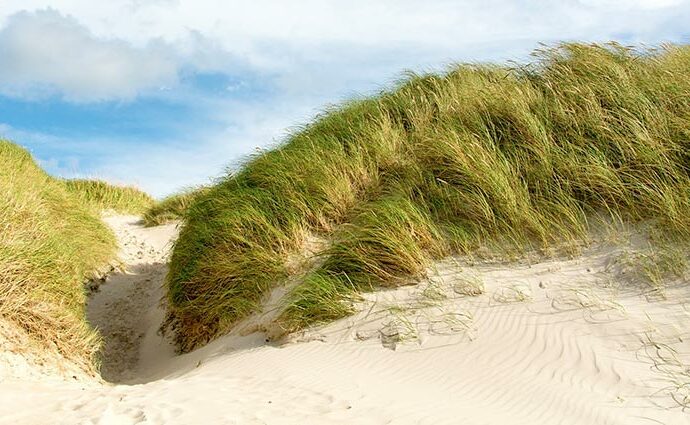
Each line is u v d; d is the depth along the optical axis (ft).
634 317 19.57
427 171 28.37
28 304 21.48
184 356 26.89
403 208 26.18
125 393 17.35
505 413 15.81
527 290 21.98
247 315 26.02
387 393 17.37
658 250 22.04
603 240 23.49
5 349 19.16
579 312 20.30
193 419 14.74
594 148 25.79
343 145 32.65
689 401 15.89
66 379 19.79
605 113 26.76
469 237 24.95
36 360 19.81
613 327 19.31
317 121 36.09
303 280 24.95
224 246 28.37
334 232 27.84
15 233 23.41
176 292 30.04
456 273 23.61
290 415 15.25
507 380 17.76
